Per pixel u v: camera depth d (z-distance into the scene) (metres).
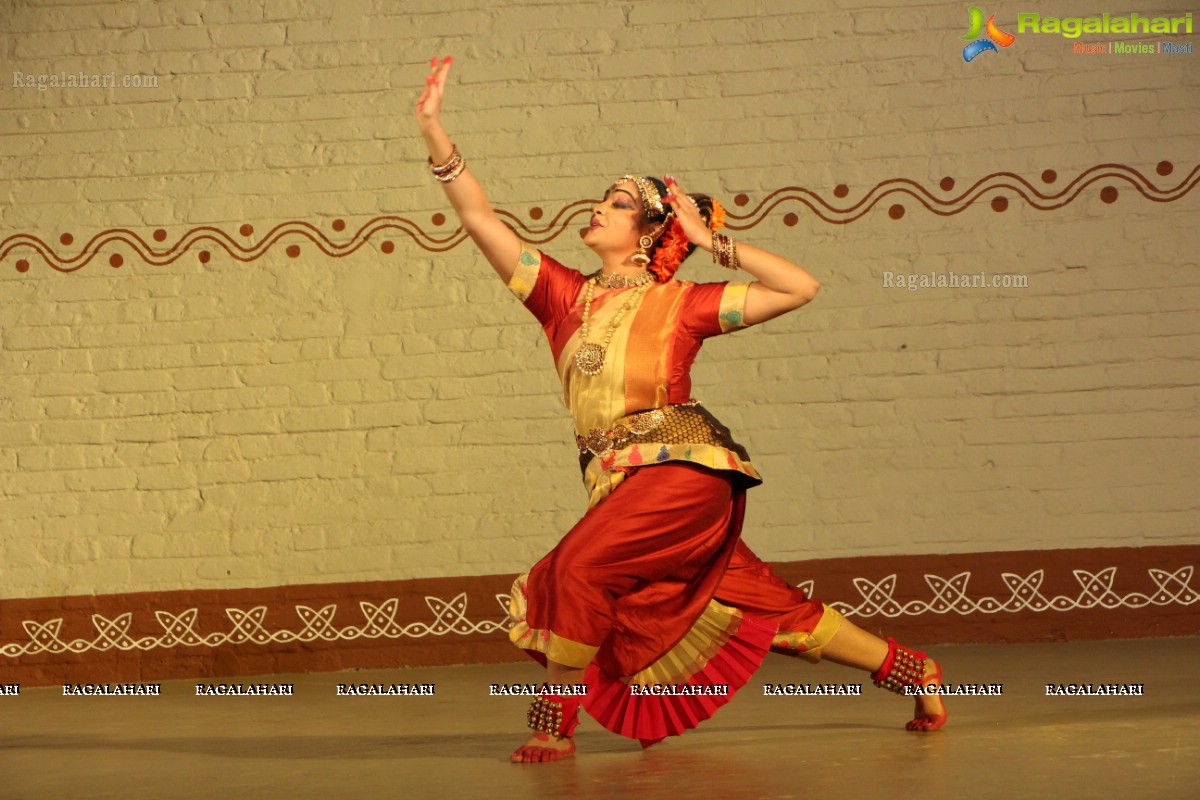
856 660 4.12
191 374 7.27
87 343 7.29
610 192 4.24
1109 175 7.11
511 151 7.30
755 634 4.09
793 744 3.94
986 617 6.97
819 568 7.05
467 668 6.96
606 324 4.06
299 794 3.36
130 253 7.33
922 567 7.02
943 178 7.16
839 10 7.27
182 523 7.21
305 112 7.37
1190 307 7.02
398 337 7.26
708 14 7.31
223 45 7.41
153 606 7.17
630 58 7.30
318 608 7.15
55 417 7.26
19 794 3.56
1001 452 7.04
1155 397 7.00
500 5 7.37
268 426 7.24
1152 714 4.24
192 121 7.38
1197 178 7.07
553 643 3.65
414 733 4.66
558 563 3.71
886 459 7.08
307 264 7.30
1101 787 2.98
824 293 7.16
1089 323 7.05
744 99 7.26
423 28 7.37
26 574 7.20
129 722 5.35
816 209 7.20
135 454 7.25
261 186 7.35
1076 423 7.02
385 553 7.17
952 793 2.97
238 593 7.17
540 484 7.18
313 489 7.21
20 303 7.32
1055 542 6.98
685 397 4.05
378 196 7.32
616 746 4.13
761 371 7.15
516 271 4.18
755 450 7.12
